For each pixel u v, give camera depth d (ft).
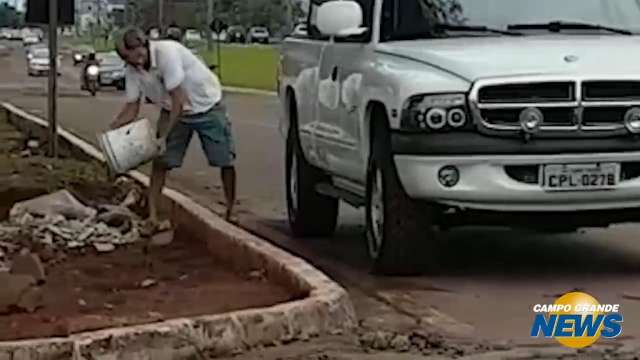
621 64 29.81
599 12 33.81
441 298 29.04
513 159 29.19
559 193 29.40
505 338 24.93
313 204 38.99
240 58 235.61
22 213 38.45
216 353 23.50
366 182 32.48
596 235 38.50
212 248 34.73
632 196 29.71
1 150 69.15
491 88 29.14
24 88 173.88
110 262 33.22
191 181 55.98
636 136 29.48
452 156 29.22
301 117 38.91
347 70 34.19
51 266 32.50
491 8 33.55
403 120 29.60
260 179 56.39
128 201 43.27
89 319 25.32
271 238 39.63
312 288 26.50
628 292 29.53
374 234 32.09
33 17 58.39
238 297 27.68
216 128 38.83
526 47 30.99
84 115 110.11
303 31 41.09
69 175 51.13
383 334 24.95
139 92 37.93
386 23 33.47
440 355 23.56
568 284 30.58
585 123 29.35
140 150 37.06
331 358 23.32
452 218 30.71
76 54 280.51
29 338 23.35
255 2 279.90
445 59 30.30
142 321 25.00
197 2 231.09
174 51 37.27
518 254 35.22
